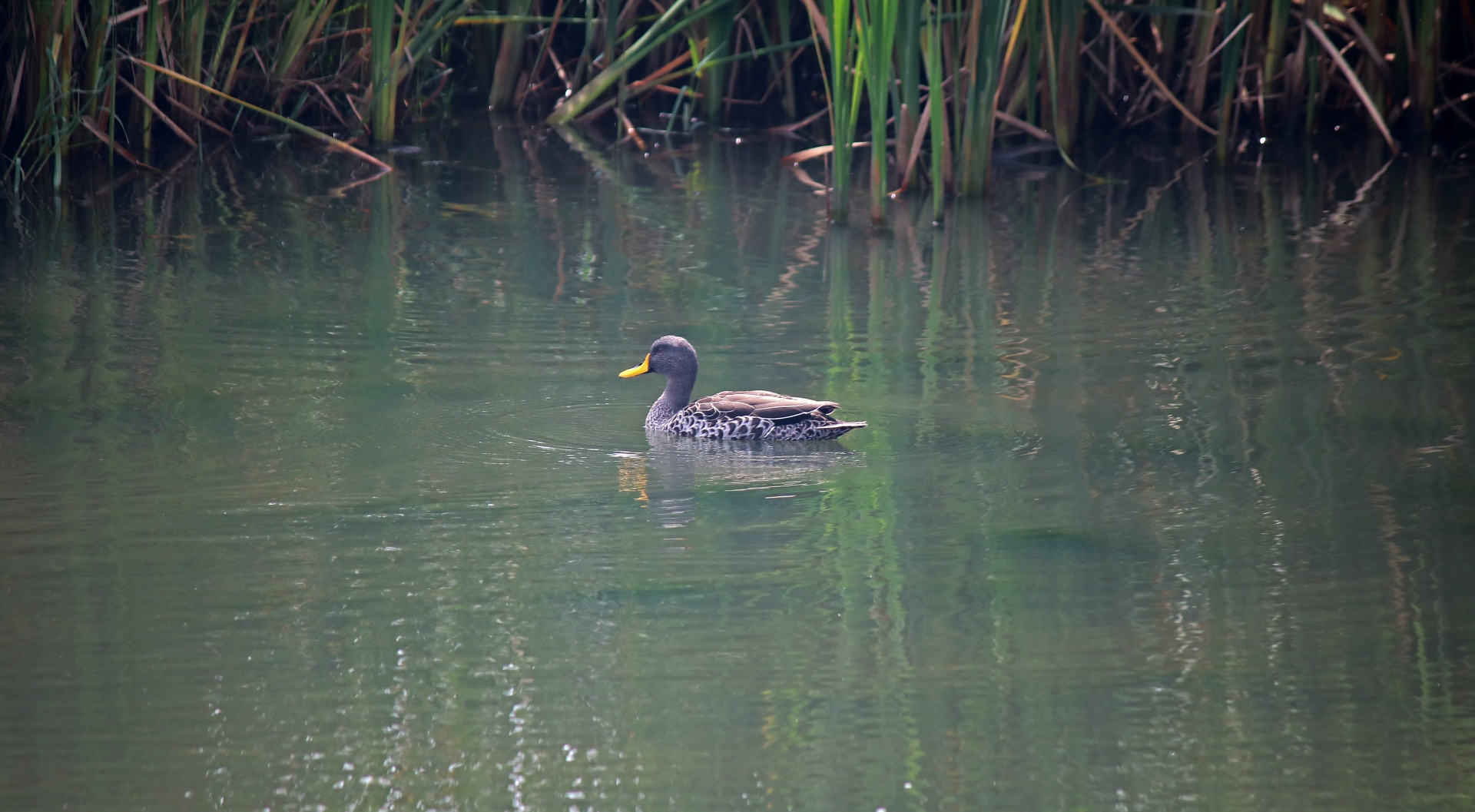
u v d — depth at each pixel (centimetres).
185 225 2306
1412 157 2877
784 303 1952
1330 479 1305
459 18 2992
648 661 993
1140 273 2089
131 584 1098
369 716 923
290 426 1457
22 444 1388
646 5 3206
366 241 2242
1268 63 2992
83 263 2067
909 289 2016
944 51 2728
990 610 1069
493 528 1222
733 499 1291
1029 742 903
